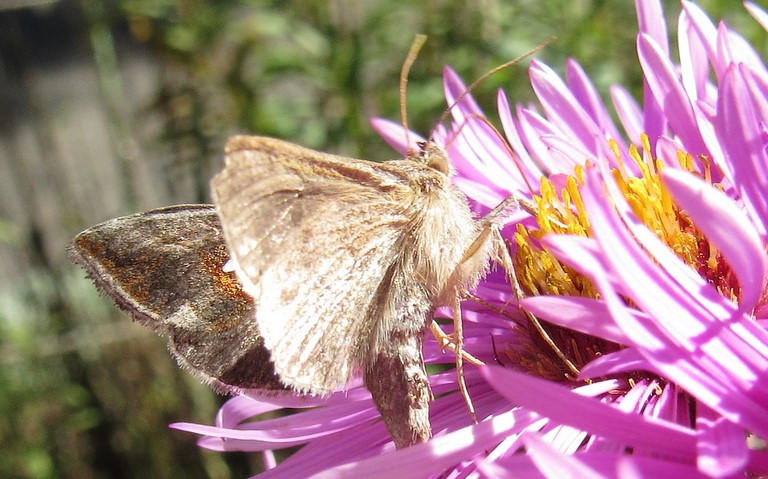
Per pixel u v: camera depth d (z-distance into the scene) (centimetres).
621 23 12
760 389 5
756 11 6
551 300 5
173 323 6
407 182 6
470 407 6
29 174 17
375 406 6
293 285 6
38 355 15
